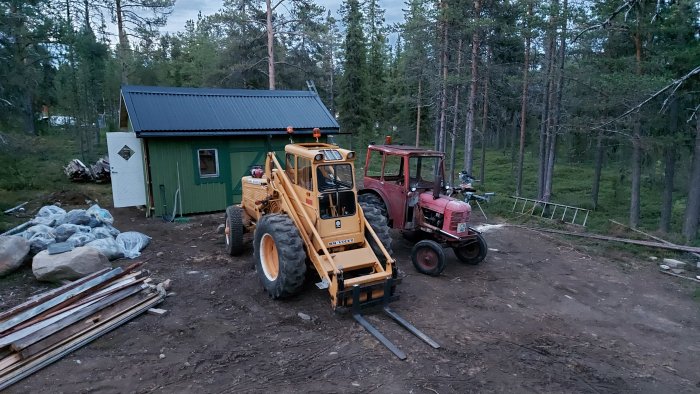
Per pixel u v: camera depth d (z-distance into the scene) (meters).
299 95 13.62
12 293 6.14
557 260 9.40
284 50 22.83
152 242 8.98
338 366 4.63
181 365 4.55
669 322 6.62
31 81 17.17
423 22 16.92
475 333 5.66
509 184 25.77
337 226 6.23
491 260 9.02
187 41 39.34
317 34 19.44
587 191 24.14
